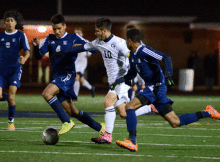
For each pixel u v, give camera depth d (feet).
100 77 314.35
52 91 70.44
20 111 126.21
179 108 141.28
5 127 88.74
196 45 322.14
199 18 308.19
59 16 73.41
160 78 63.67
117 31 310.45
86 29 314.14
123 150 62.69
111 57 68.13
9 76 82.89
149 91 63.16
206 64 267.18
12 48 82.07
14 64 82.28
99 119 106.73
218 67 321.11
